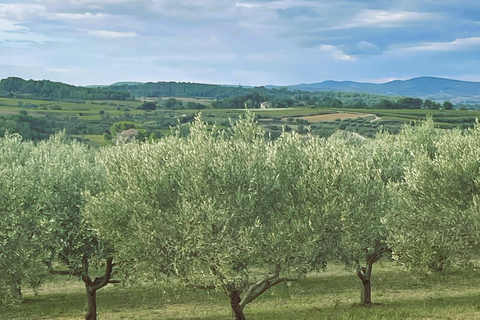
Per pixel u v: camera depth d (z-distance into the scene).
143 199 20.44
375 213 22.03
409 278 36.97
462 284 34.38
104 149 29.14
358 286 35.38
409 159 33.44
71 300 32.91
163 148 22.17
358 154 26.66
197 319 27.03
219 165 20.44
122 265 22.59
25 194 23.62
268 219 21.03
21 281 22.39
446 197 23.36
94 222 21.62
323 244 21.05
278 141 22.44
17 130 131.12
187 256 19.78
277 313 27.16
